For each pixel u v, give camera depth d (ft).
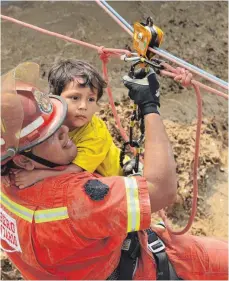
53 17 14.03
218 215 10.36
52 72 5.94
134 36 5.73
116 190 5.20
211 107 12.00
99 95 5.98
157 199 5.35
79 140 5.71
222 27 13.94
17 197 5.49
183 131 11.32
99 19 13.94
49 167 5.38
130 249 6.12
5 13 14.17
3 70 12.78
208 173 10.89
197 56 13.24
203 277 6.62
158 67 5.56
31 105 5.14
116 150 6.20
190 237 6.79
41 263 5.67
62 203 5.21
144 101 5.57
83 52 13.10
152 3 14.44
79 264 5.77
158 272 6.29
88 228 5.20
